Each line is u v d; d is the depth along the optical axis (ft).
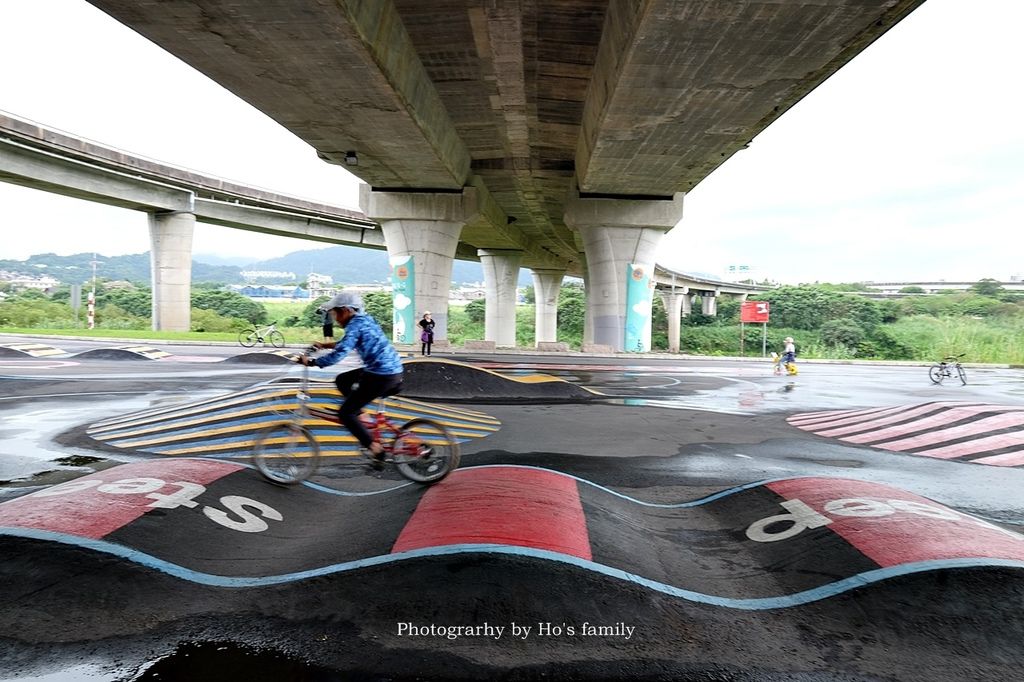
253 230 169.99
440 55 62.69
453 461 19.20
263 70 55.31
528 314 413.39
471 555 12.89
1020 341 161.79
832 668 10.61
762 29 45.39
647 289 110.52
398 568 12.63
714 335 277.44
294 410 29.22
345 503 19.58
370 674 9.99
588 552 13.79
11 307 168.66
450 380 45.88
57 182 110.63
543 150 97.04
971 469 26.81
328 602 11.98
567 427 34.58
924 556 13.35
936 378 74.64
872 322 249.75
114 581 12.09
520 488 17.89
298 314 305.94
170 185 131.95
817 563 14.15
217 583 12.84
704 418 39.65
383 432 19.24
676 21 44.32
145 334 114.52
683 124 66.08
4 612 11.11
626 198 107.65
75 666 10.00
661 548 15.88
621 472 24.84
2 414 33.58
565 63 63.52
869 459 28.53
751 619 12.21
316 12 44.86
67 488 16.46
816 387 63.93
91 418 32.71
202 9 44.55
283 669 10.08
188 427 28.09
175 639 10.86
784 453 29.53
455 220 110.32
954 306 279.08
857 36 46.73
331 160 87.71
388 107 64.59
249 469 20.01
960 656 10.97
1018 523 19.58
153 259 139.95
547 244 214.69
